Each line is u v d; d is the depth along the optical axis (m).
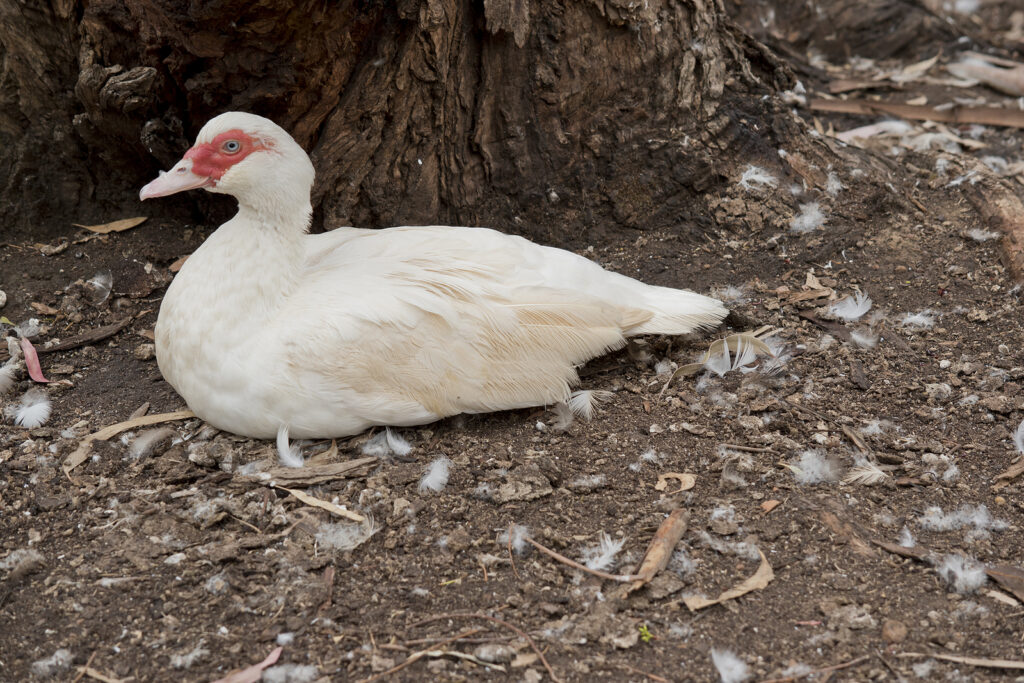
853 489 4.48
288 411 4.43
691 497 4.40
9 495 4.41
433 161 5.84
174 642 3.73
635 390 5.09
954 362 5.29
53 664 3.65
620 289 5.04
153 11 4.90
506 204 6.08
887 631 3.80
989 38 9.06
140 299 5.61
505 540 4.19
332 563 4.06
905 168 6.82
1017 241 5.93
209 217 6.02
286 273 4.54
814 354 5.34
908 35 8.81
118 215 6.02
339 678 3.61
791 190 6.33
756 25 8.36
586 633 3.79
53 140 5.78
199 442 4.69
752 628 3.84
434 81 5.56
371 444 4.67
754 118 6.47
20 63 5.54
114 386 5.11
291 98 5.31
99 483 4.46
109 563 4.05
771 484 4.49
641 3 5.88
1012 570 4.11
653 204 6.26
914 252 6.02
